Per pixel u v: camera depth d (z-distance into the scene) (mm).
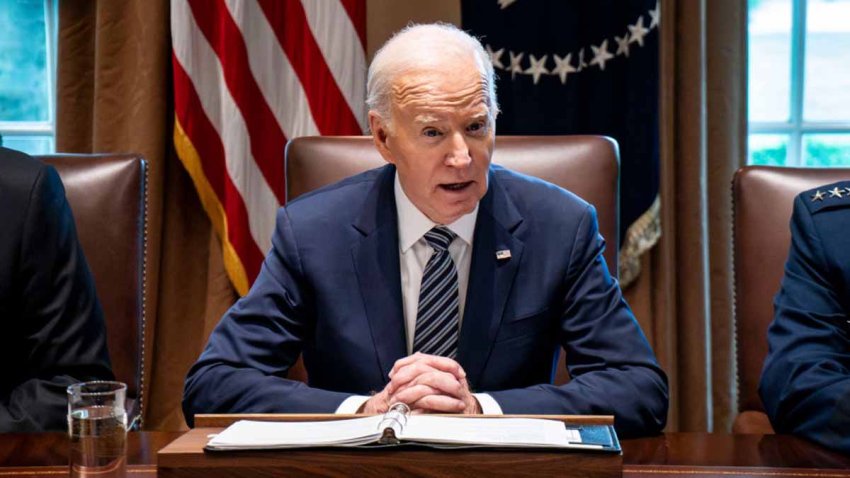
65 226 3947
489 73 3436
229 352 3635
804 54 6840
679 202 6230
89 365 3787
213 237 6277
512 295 3709
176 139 6012
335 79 5965
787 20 6832
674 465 2797
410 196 3547
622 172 5902
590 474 2404
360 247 3773
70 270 3885
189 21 5934
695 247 6195
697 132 6160
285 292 3762
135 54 6145
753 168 4352
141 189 4375
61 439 3143
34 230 3834
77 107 6312
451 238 3727
